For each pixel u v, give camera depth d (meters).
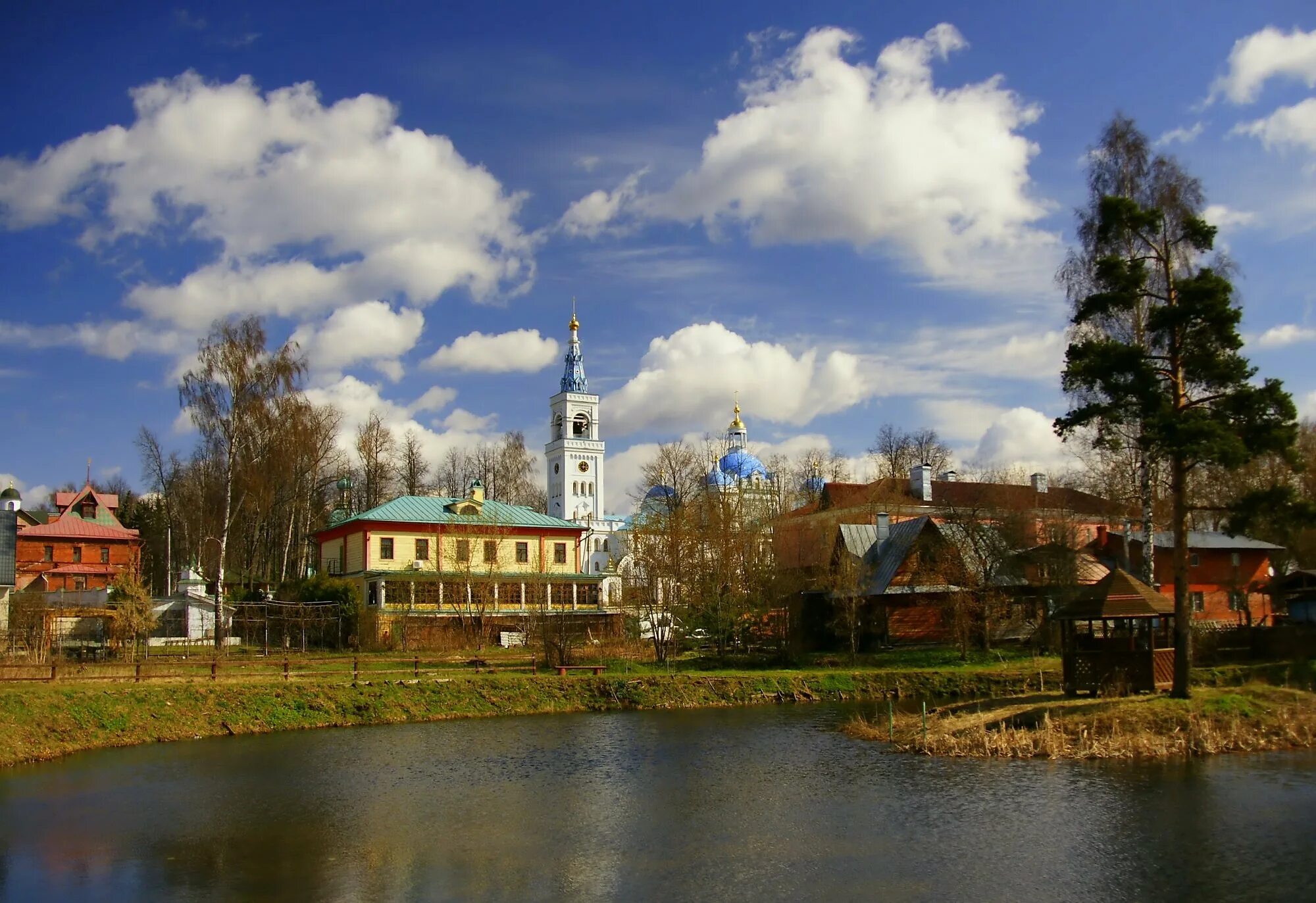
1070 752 34.69
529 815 27.64
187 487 100.81
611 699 50.75
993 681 54.66
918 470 98.00
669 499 69.75
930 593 67.31
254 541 93.88
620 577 74.56
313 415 75.62
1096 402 39.78
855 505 95.62
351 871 22.70
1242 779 30.53
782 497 98.19
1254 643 55.91
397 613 73.00
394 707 46.78
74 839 25.61
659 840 24.92
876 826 25.80
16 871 22.94
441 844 24.78
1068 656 43.75
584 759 36.06
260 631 69.75
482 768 34.59
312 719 44.66
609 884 21.59
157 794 30.55
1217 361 37.25
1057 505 90.94
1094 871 21.89
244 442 67.81
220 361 66.88
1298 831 24.75
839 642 68.56
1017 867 22.16
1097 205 47.28
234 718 43.16
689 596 64.00
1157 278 45.19
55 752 37.03
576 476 138.88
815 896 20.55
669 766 34.41
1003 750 35.09
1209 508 39.03
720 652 63.84
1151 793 28.80
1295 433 36.44
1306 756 34.00
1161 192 46.38
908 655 62.59
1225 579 79.06
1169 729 36.78
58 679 44.59
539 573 78.44
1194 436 35.78
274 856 23.97
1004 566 63.00
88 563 88.88
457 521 81.06
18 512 94.56
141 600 57.78
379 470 102.12
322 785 31.73
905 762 34.28
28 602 56.69
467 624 73.62
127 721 40.59
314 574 85.00
